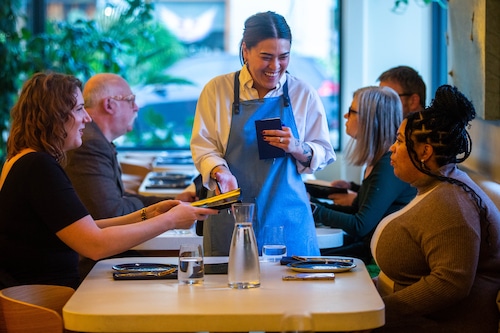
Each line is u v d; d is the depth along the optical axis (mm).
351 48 8453
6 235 3018
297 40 8930
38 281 3041
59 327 2645
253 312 2352
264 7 9125
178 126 9367
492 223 2840
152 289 2703
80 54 8414
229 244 3441
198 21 9258
